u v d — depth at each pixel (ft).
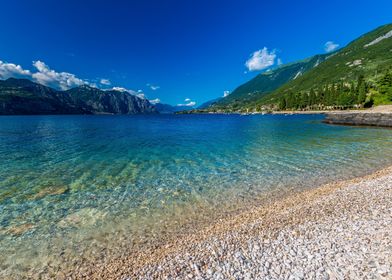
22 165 88.79
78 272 32.17
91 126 312.09
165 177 73.41
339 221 37.24
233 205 52.39
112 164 90.38
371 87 474.90
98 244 38.73
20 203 54.44
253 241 33.71
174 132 216.54
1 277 31.73
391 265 25.94
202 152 111.86
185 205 52.95
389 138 140.26
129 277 28.78
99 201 55.52
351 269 26.12
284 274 26.32
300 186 62.69
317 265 27.27
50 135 193.57
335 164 82.74
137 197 57.72
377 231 32.89
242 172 76.89
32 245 38.65
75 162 93.76
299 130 202.39
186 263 29.94
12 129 258.57
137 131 230.48
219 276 26.91
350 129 199.62
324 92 601.62
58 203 54.44
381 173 68.13
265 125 275.80
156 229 42.96
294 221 39.04
